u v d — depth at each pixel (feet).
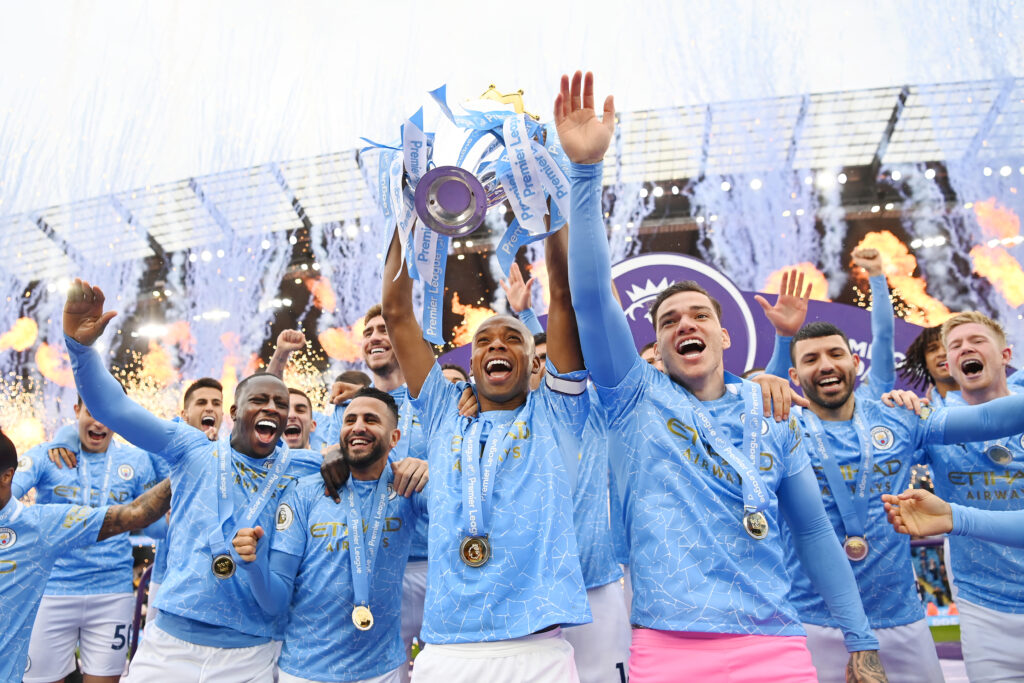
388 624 10.31
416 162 7.06
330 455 10.97
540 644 6.84
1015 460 10.78
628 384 7.89
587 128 7.11
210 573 10.12
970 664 10.80
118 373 63.77
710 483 7.45
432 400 8.30
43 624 14.05
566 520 7.25
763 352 18.53
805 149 53.06
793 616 7.13
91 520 10.11
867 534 10.83
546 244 8.00
